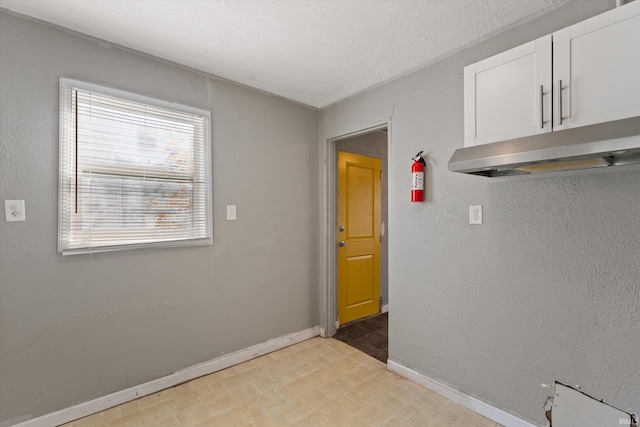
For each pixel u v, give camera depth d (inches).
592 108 48.8
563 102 51.7
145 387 81.4
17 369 65.9
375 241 144.9
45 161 68.6
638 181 54.4
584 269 60.1
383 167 148.7
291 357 103.6
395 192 94.4
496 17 66.8
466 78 65.2
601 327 58.2
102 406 75.1
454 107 80.1
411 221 90.0
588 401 59.8
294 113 114.7
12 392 65.5
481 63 62.8
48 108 68.9
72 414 71.4
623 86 46.1
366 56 82.9
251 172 102.7
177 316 87.1
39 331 68.0
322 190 122.4
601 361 58.3
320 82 98.9
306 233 118.7
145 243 81.2
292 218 114.1
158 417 73.0
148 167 82.6
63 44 70.6
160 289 84.3
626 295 55.7
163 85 84.7
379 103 99.6
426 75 86.5
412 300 89.7
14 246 65.4
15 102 65.4
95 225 74.8
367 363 99.7
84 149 73.3
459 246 79.0
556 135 50.2
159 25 69.6
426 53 81.5
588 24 49.4
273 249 108.4
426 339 86.3
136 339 80.4
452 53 80.6
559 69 52.2
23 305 66.4
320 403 78.6
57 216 69.9
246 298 101.3
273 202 108.4
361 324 134.0
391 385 87.0
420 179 85.0
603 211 57.9
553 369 64.1
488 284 73.7
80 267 72.9
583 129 48.1
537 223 66.1
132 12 65.0
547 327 64.8
